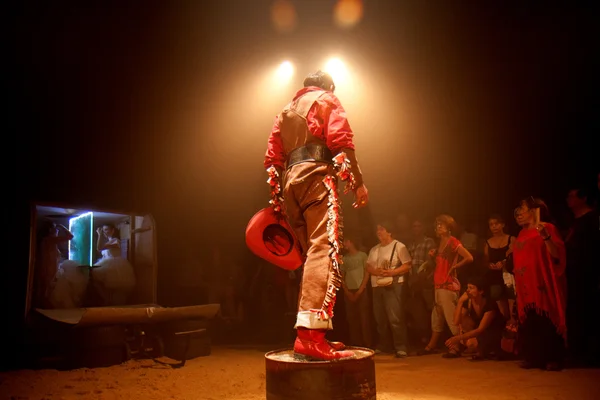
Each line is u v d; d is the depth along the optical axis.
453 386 4.70
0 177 8.44
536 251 5.54
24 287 6.55
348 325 8.76
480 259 7.66
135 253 8.34
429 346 7.21
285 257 3.46
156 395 4.64
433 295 7.73
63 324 6.27
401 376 5.33
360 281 7.82
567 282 5.98
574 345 5.96
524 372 5.29
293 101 3.40
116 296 7.89
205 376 5.59
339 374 2.94
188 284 10.21
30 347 6.69
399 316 7.09
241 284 10.65
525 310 5.59
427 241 7.92
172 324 6.98
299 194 3.21
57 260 7.54
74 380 5.46
